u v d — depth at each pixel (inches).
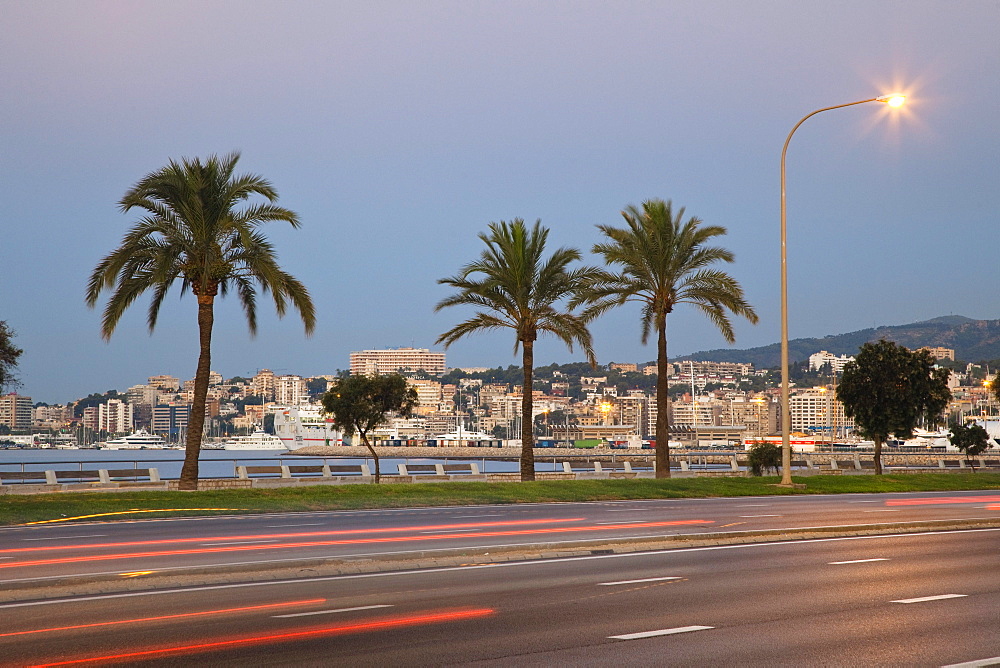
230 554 677.3
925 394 2201.0
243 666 357.7
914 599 518.3
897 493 1643.7
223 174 1435.8
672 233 1801.2
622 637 413.4
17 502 1096.2
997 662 370.3
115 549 709.9
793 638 413.4
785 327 1555.1
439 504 1232.2
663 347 1822.1
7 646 388.8
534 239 1843.0
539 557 688.4
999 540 840.3
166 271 1382.9
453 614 463.5
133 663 361.4
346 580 570.6
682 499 1411.2
